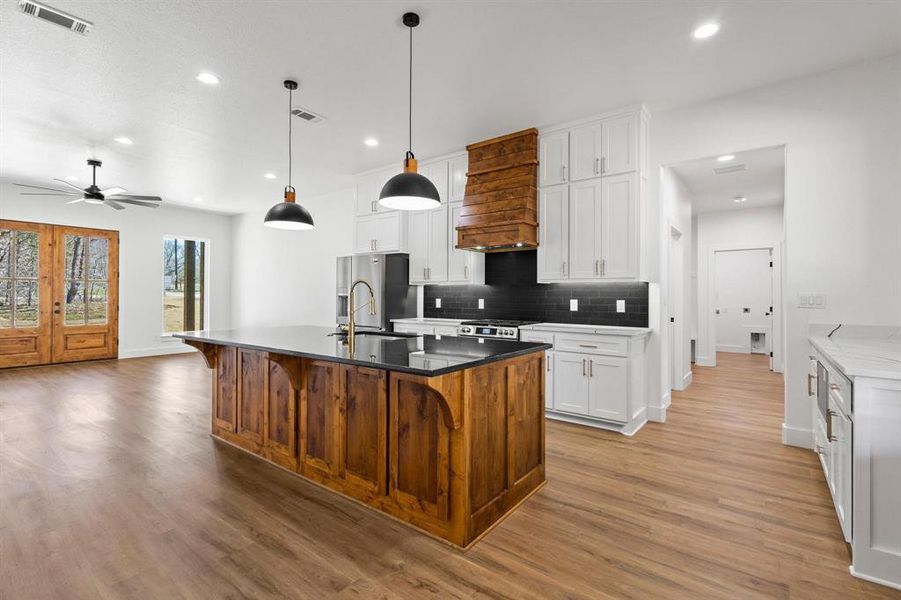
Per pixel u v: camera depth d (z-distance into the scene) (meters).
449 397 1.87
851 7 2.35
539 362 2.59
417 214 5.10
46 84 3.17
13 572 1.76
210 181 5.93
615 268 3.68
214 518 2.19
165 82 3.15
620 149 3.65
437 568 1.81
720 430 3.57
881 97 2.87
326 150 4.66
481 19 2.46
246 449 3.12
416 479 2.12
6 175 5.56
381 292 5.10
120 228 7.05
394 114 3.73
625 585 1.70
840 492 2.03
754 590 1.67
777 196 5.86
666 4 2.33
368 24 2.50
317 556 1.88
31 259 6.20
